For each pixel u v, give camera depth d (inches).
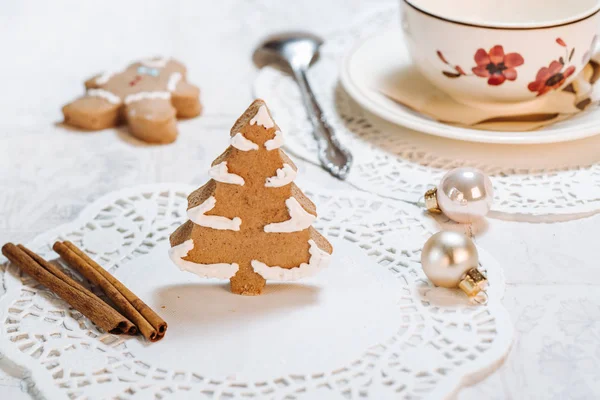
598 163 25.3
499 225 23.6
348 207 24.1
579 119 25.8
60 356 20.4
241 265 21.9
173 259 21.9
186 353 20.6
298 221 21.5
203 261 21.9
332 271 22.4
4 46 31.4
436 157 25.8
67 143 26.6
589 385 20.0
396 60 28.6
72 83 29.3
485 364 20.1
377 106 26.3
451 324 21.1
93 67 30.2
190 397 19.7
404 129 26.9
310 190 24.6
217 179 21.3
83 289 21.6
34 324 21.1
